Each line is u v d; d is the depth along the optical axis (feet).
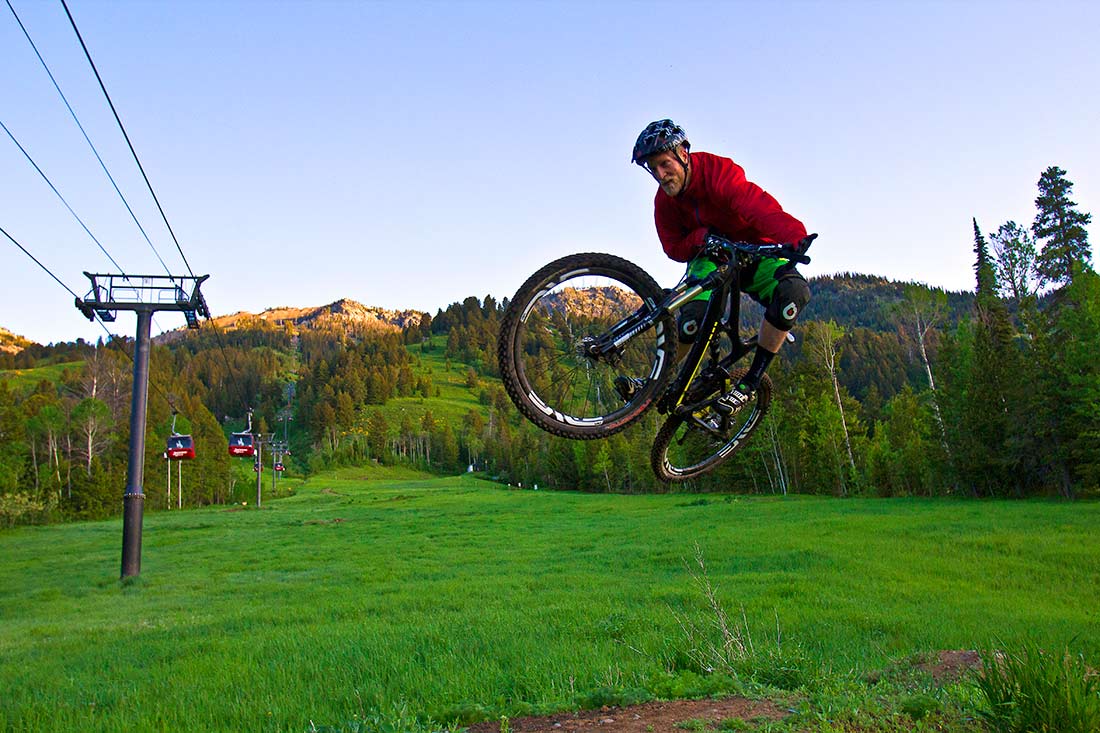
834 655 39.60
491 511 226.99
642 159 13.26
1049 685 18.33
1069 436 180.75
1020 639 38.06
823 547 94.89
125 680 39.29
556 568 90.07
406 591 74.33
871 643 43.37
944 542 98.43
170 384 454.40
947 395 211.00
